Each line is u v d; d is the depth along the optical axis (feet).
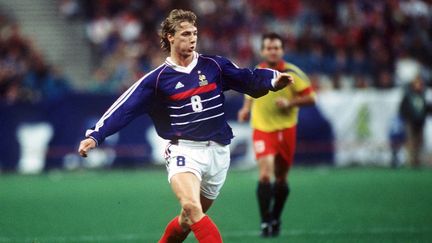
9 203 133.69
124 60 228.43
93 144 65.77
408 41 236.02
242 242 91.35
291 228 102.53
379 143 199.00
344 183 159.53
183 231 71.15
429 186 151.33
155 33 237.25
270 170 97.50
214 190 70.74
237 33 238.27
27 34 250.16
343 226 102.99
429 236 93.04
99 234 99.04
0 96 204.64
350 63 222.48
